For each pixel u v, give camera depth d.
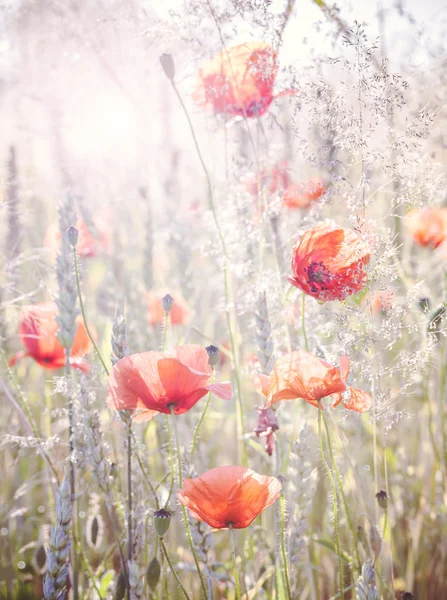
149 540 0.75
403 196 0.69
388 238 0.68
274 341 0.74
